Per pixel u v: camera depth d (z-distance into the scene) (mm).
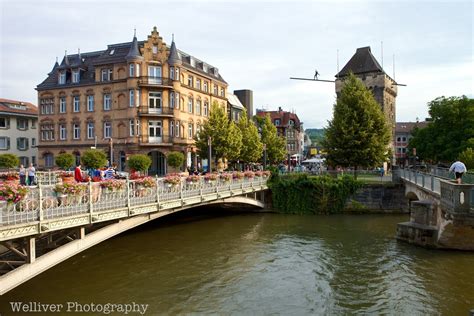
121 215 14359
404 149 82750
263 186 31859
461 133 45000
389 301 12844
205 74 47156
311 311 12180
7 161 30266
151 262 17078
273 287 14242
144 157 28969
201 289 13961
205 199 21703
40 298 12781
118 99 38531
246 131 43906
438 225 18766
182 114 41375
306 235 22984
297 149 80625
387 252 18594
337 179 32750
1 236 9617
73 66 41406
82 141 40562
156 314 11789
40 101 42969
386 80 48781
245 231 24188
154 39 38188
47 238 12766
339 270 16109
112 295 13180
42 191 11250
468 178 17203
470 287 13734
